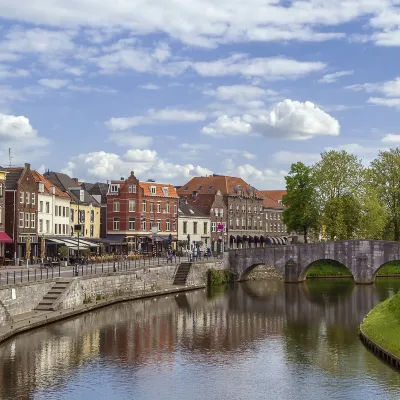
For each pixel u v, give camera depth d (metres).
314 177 101.06
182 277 81.56
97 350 42.03
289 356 41.50
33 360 38.88
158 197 109.25
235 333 49.62
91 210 102.62
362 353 42.12
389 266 105.69
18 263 76.06
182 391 33.62
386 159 104.00
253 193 138.50
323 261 104.75
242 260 95.19
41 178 88.44
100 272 65.38
